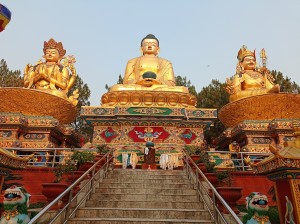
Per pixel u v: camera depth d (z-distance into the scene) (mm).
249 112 18672
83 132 34969
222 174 10789
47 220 6910
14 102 18281
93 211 7574
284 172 6223
